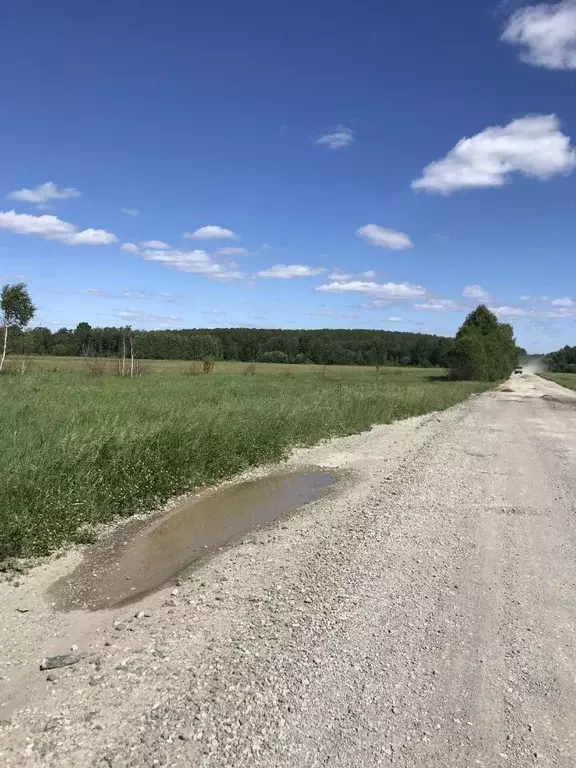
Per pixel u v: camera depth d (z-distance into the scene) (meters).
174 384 24.38
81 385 19.66
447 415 22.83
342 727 2.95
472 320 69.69
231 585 4.94
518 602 4.69
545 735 2.96
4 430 8.35
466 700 3.25
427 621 4.28
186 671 3.46
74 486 6.66
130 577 5.24
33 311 31.31
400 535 6.49
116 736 2.83
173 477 8.51
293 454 12.34
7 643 3.89
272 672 3.46
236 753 2.72
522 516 7.48
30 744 2.76
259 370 66.44
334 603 4.56
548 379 87.06
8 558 5.53
